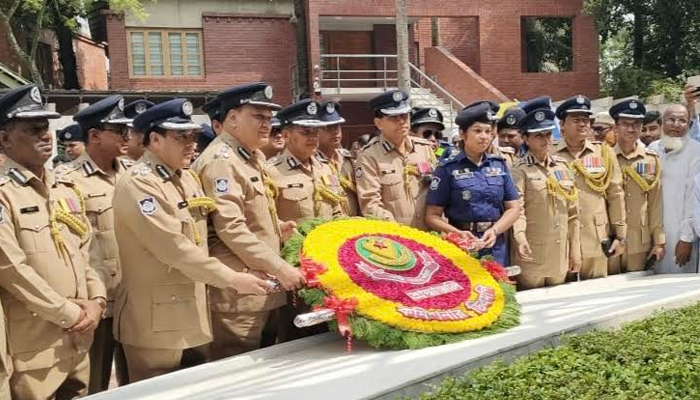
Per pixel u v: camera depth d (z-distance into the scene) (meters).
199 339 3.27
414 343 3.30
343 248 3.75
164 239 3.09
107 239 3.74
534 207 4.86
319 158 4.41
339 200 4.30
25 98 3.06
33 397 2.99
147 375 3.26
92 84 18.02
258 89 3.59
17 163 3.11
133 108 4.15
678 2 14.49
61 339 3.07
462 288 3.78
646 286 4.72
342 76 16.89
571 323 3.66
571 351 3.25
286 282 3.36
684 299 4.22
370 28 16.92
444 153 5.33
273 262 3.36
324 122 4.08
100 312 3.21
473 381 2.87
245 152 3.66
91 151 3.87
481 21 15.83
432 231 4.44
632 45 17.20
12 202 3.01
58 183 3.40
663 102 13.35
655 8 14.79
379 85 16.98
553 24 18.84
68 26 14.91
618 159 5.41
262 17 16.09
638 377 2.92
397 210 4.49
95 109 3.81
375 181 4.47
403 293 3.55
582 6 16.03
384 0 15.15
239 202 3.48
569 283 5.04
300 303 3.84
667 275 5.32
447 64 16.22
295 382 2.89
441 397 2.70
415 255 3.93
